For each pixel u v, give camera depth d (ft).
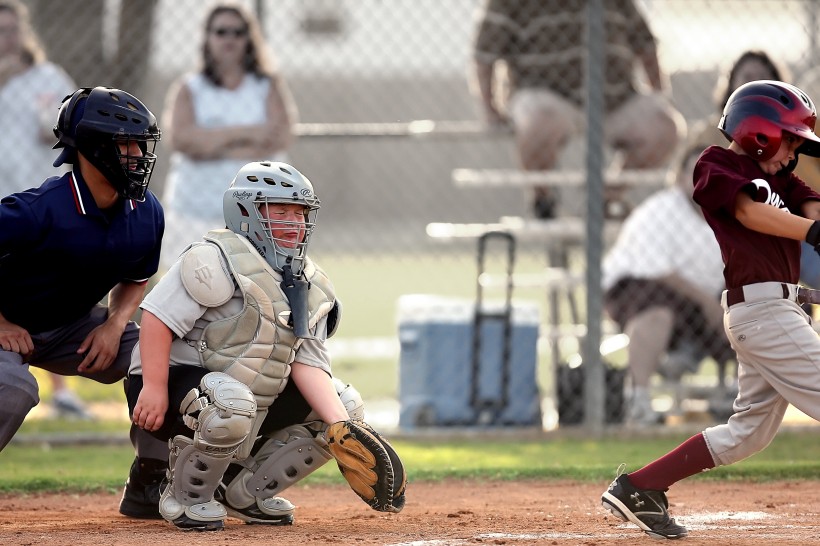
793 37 109.50
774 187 50.34
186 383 49.90
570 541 49.06
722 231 48.96
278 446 52.60
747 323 48.21
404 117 329.72
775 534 51.52
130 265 54.54
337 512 59.57
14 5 97.60
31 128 97.25
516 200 338.95
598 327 91.35
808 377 47.11
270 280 50.47
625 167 104.88
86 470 77.97
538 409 95.66
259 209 51.11
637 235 95.55
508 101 103.71
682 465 49.14
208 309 50.39
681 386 97.09
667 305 94.89
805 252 86.89
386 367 145.79
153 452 55.36
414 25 146.61
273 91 97.19
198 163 95.96
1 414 51.31
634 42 104.01
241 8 96.17
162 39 162.30
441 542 48.65
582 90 101.14
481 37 102.42
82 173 52.21
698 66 112.47
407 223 354.13
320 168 360.89
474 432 91.15
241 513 53.42
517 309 96.22
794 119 48.75
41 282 53.21
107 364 55.47
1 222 50.83
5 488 68.69
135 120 50.44
